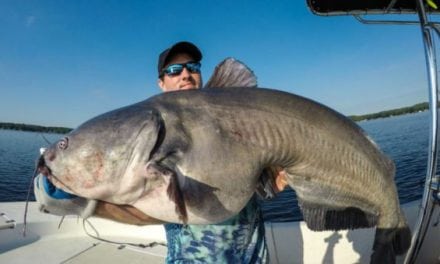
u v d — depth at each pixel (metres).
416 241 2.50
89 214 1.86
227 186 1.81
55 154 1.85
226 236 2.01
